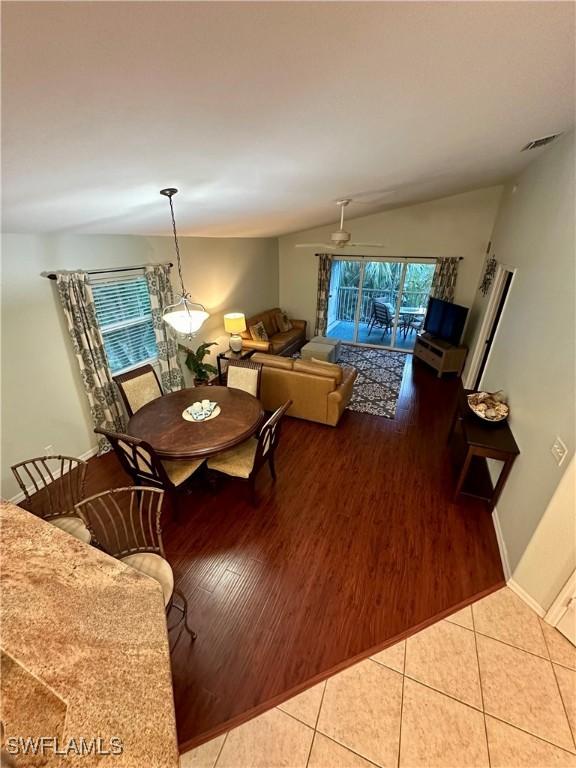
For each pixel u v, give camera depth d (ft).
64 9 2.21
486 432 9.52
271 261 23.97
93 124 3.87
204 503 10.18
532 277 9.74
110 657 3.44
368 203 14.67
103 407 12.07
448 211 19.51
